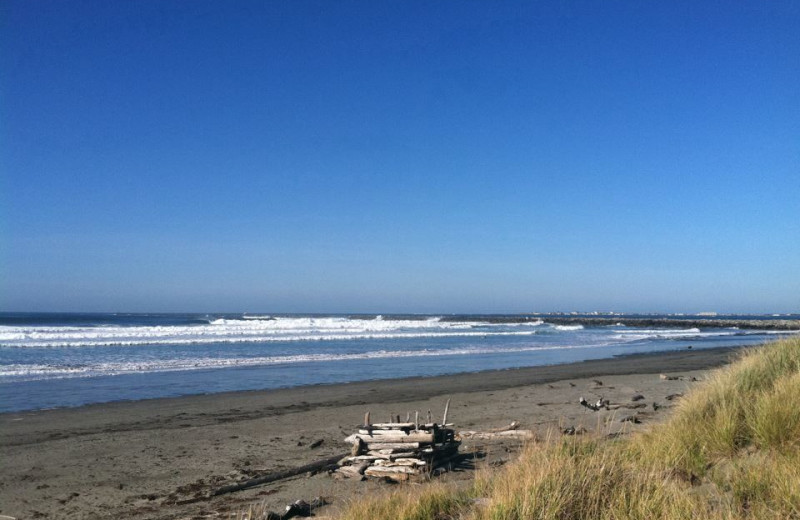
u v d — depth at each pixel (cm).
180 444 1087
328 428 1228
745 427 661
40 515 710
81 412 1450
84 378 2088
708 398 783
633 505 468
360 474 830
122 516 700
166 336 4181
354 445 884
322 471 870
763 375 845
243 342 3962
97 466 935
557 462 547
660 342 4841
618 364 2773
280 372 2355
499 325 8050
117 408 1510
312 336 4672
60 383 1966
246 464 934
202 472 891
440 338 4975
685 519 440
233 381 2077
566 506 475
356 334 5162
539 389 1847
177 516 688
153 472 896
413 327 6700
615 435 949
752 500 484
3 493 797
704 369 2462
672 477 564
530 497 484
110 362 2570
